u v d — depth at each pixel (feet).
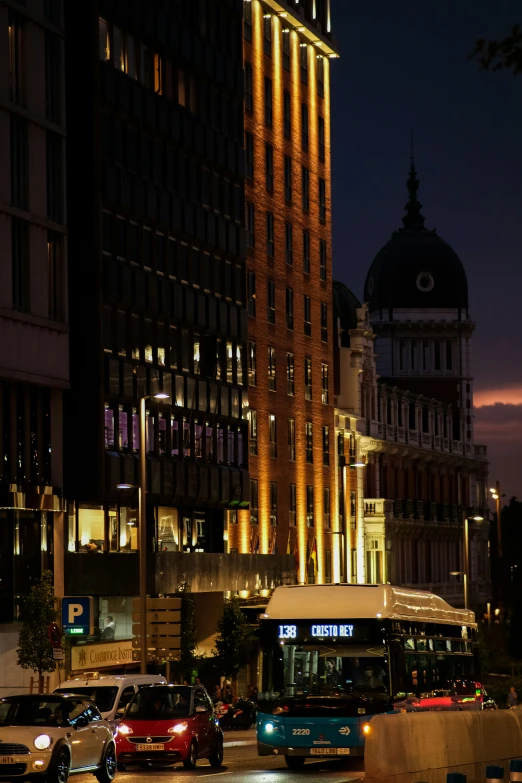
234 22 306.96
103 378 242.78
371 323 508.12
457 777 71.67
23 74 230.68
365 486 404.36
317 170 366.63
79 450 242.17
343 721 127.03
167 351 270.46
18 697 118.83
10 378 222.89
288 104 350.23
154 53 271.28
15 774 111.65
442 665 144.87
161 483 262.47
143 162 264.11
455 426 494.59
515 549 625.41
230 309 297.33
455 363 500.33
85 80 247.50
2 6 224.12
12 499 222.07
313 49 366.84
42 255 232.53
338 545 369.50
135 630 193.57
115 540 255.91
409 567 426.10
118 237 252.83
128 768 142.72
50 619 215.92
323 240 368.48
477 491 503.20
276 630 129.80
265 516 325.83
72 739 115.03
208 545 294.05
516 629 472.85
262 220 329.93
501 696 305.73
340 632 128.67
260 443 325.42
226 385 293.23
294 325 347.15
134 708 139.13
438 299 502.79
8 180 224.12
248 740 205.77
